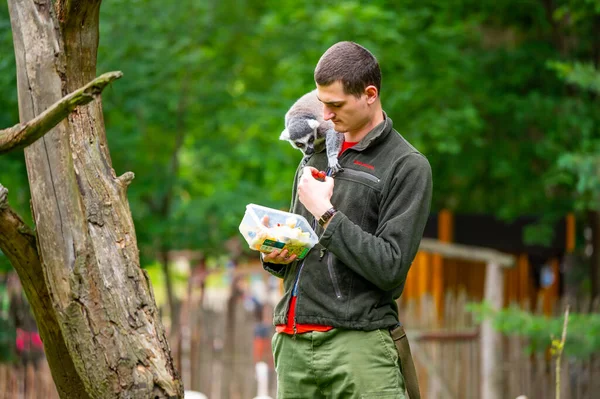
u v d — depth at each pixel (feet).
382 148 12.14
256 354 33.01
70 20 11.99
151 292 12.32
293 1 40.70
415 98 38.34
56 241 11.73
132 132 40.68
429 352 31.19
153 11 40.24
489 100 39.68
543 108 38.50
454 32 38.34
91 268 11.76
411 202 11.66
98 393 11.76
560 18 39.01
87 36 12.22
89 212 12.10
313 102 13.42
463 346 31.48
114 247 12.12
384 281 11.34
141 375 11.75
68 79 12.12
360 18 35.78
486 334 30.99
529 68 39.81
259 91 46.32
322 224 11.60
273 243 11.82
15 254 12.22
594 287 39.88
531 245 41.01
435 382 30.99
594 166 30.81
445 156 40.63
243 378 32.96
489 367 30.91
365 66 11.78
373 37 36.52
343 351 11.79
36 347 35.14
